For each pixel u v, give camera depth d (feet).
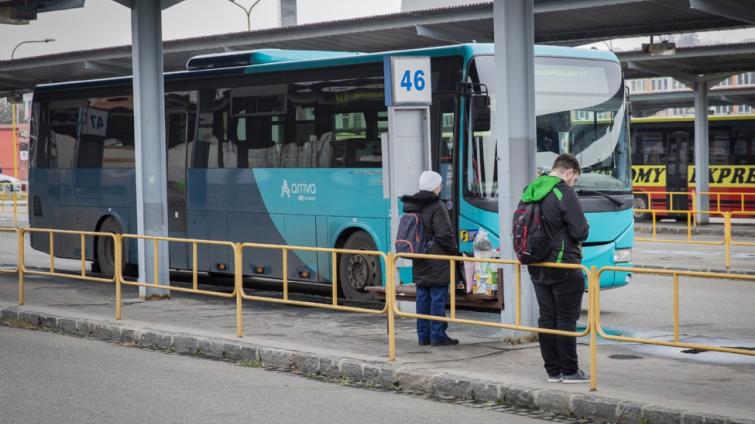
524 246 37.42
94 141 84.74
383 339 48.70
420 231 46.44
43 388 39.55
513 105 46.47
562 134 60.90
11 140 428.97
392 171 54.24
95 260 84.99
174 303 63.77
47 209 89.61
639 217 167.84
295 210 68.90
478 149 58.59
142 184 65.21
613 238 60.85
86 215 85.51
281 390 39.47
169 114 77.97
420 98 54.39
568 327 37.37
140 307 61.41
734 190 161.58
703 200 144.05
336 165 66.18
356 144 65.05
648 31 112.68
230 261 73.46
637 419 32.89
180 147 77.10
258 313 59.36
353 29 122.72
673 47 121.39
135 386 40.04
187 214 76.43
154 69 65.57
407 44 133.08
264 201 71.00
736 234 130.11
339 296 67.67
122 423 33.76
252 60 72.18
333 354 43.73
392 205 54.39
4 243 127.44
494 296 54.60
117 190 82.58
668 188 164.86
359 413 35.35
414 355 43.86
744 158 160.97
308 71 68.23
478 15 111.34
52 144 88.99
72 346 50.37
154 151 65.51
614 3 98.43
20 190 311.88
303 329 52.34
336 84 66.39
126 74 162.30
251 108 71.97
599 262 60.34
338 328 52.75
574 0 100.94
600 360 43.16
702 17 107.24
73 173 86.79
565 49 61.82
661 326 55.88
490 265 55.21
